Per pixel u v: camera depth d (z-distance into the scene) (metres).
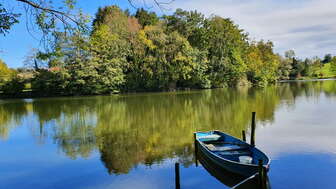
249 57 67.81
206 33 60.69
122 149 14.74
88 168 11.95
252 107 29.05
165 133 18.25
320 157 12.38
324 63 134.75
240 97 39.47
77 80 49.34
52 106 36.09
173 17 64.31
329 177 10.27
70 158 13.49
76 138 17.81
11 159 13.68
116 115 26.58
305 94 41.56
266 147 14.13
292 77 104.88
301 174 10.60
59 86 51.06
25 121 25.31
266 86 65.69
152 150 14.34
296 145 14.32
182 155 13.33
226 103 32.78
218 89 57.41
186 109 28.73
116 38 50.28
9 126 22.98
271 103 31.94
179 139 16.50
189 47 54.25
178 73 53.38
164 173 11.05
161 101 36.53
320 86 59.25
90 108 32.34
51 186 10.27
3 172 11.88
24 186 10.38
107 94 52.31
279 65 88.31
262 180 8.70
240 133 17.56
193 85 58.31
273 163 11.81
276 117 22.80
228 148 12.06
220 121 21.81
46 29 6.59
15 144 16.67
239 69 62.00
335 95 38.56
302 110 26.11
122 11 63.50
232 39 63.19
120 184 10.16
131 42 52.34
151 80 52.81
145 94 48.91
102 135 18.42
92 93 52.12
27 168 12.30
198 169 11.38
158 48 52.09
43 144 16.47
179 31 63.59
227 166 10.37
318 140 15.11
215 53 62.81
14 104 40.84
